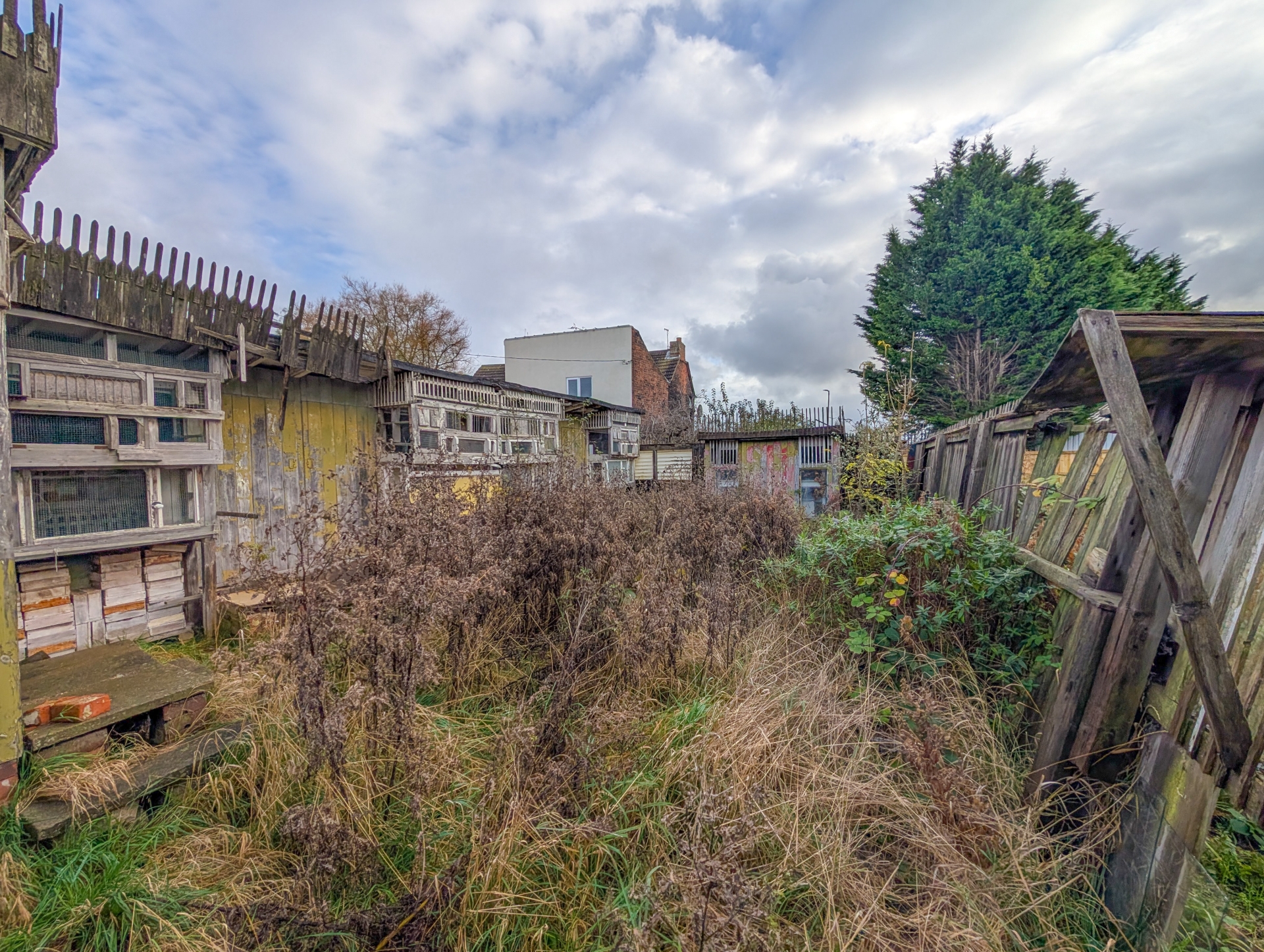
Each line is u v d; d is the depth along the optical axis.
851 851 1.88
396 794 2.13
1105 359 1.68
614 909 1.66
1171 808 1.61
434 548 2.83
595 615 3.26
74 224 3.23
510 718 2.56
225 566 4.66
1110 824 1.86
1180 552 1.55
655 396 21.80
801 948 1.60
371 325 18.86
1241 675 1.54
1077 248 10.73
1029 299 10.55
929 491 6.26
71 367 3.25
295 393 5.29
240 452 4.84
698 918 1.49
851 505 6.54
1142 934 1.57
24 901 1.59
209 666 3.35
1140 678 1.91
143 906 1.61
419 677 2.20
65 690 2.45
